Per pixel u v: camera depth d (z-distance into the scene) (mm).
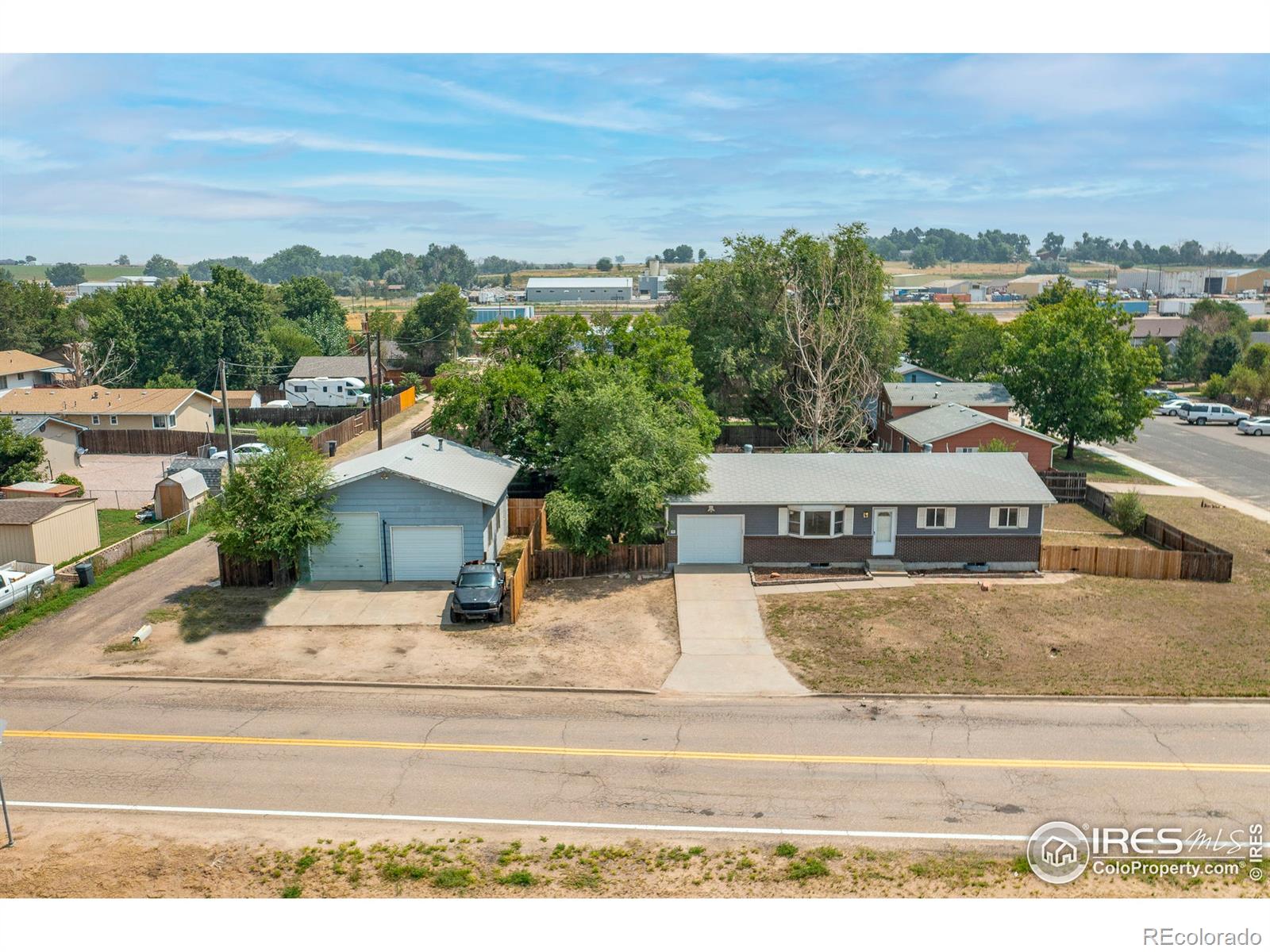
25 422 50781
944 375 78250
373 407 67875
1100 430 55125
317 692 24250
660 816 18094
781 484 35312
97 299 110062
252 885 15992
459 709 23125
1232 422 71688
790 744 21062
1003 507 34344
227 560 32531
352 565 33125
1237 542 38656
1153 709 22922
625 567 34531
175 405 63094
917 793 18875
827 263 56812
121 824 17969
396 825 17859
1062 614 29812
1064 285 93250
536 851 16938
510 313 150875
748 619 29484
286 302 116188
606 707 23234
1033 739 21281
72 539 35562
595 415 34531
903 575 33750
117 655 26719
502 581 30828
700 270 63000
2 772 19984
